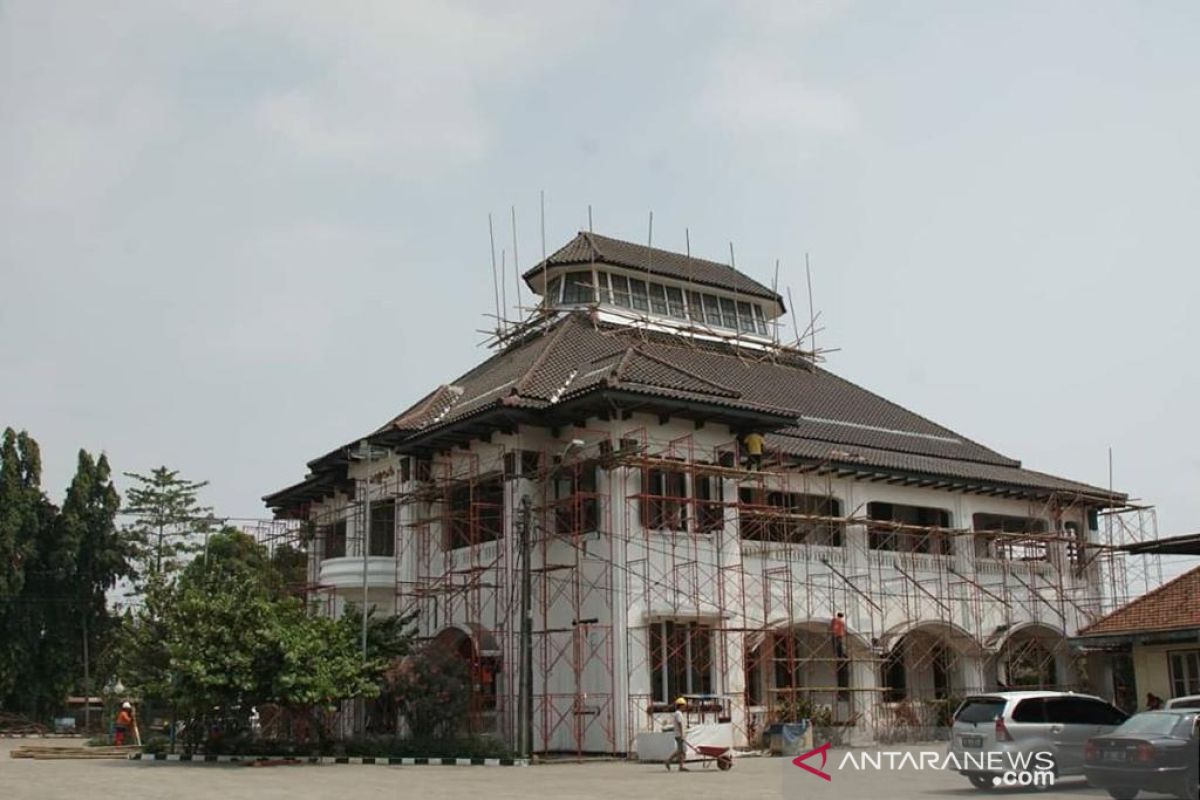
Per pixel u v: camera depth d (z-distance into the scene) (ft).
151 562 232.73
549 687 107.65
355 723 122.72
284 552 207.72
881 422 147.02
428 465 125.39
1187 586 99.96
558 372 121.49
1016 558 145.89
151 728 155.43
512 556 110.22
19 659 203.51
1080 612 145.28
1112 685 141.28
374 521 135.13
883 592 127.44
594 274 144.25
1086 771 59.57
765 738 107.96
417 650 113.09
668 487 111.45
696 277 151.84
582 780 79.46
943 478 133.80
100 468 224.12
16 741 166.91
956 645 133.80
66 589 214.28
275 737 112.37
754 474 113.09
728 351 150.10
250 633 99.60
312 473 150.41
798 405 140.15
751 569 116.98
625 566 104.88
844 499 129.29
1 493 210.18
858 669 124.16
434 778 81.51
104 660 205.05
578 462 106.32
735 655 111.45
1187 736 57.88
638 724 102.22
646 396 106.11
